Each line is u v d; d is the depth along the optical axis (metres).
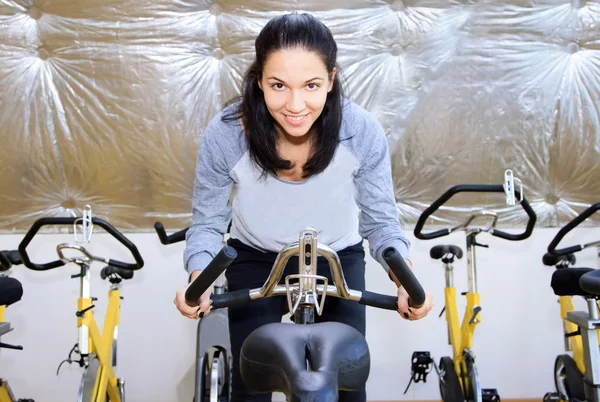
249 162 1.54
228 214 1.64
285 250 1.23
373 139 1.56
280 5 2.64
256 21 2.67
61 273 3.03
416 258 3.09
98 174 2.89
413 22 2.67
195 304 1.27
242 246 1.65
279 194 1.56
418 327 3.10
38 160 2.83
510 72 2.74
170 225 3.04
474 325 2.47
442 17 2.67
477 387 2.39
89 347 2.31
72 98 2.74
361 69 2.74
